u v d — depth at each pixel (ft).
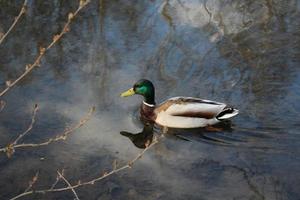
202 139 37.63
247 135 37.40
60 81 44.75
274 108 40.32
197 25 53.93
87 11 57.93
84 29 54.08
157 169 33.94
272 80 44.16
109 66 47.19
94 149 36.04
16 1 60.70
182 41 51.03
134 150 36.19
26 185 32.30
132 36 52.21
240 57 48.01
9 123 38.50
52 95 42.60
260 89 43.04
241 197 31.30
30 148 35.88
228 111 38.68
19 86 43.78
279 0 58.80
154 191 31.89
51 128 38.11
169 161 34.86
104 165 34.37
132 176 33.22
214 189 32.01
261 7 57.21
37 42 51.83
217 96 42.60
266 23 53.93
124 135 38.01
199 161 34.78
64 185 32.40
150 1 59.62
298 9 56.54
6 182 32.53
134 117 40.52
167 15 56.24
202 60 47.73
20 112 39.96
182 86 44.09
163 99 42.52
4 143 36.19
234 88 43.50
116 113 40.63
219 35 51.98
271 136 36.99
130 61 47.93
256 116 39.45
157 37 51.90
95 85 44.19
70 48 50.49
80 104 41.42
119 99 42.39
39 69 46.75
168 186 32.30
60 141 36.70
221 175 33.22
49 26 55.01
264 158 34.65
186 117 38.99
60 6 59.52
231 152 35.60
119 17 56.29
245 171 33.53
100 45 50.88
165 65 47.16
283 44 50.01
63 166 34.14
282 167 33.71
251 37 51.44
